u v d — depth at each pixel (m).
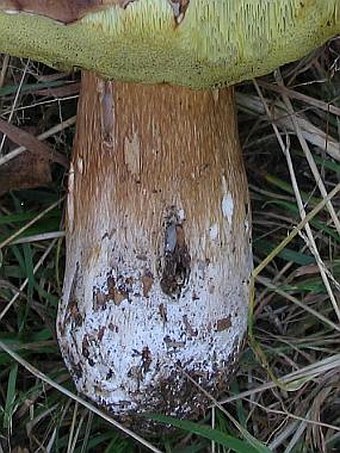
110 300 0.20
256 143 0.26
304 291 0.25
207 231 0.21
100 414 0.22
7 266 0.25
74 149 0.22
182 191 0.20
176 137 0.20
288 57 0.17
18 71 0.25
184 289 0.20
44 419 0.25
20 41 0.16
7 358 0.24
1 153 0.25
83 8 0.15
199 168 0.20
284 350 0.25
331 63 0.25
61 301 0.22
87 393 0.22
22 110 0.26
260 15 0.16
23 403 0.24
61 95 0.25
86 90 0.21
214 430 0.22
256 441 0.22
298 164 0.26
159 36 0.15
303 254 0.25
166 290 0.20
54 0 0.15
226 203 0.21
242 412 0.24
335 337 0.25
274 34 0.16
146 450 0.24
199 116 0.20
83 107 0.21
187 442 0.24
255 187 0.26
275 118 0.25
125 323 0.20
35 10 0.15
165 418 0.22
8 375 0.25
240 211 0.21
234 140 0.22
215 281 0.21
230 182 0.21
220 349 0.21
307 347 0.25
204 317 0.21
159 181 0.20
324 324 0.25
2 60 0.25
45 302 0.26
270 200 0.26
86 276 0.21
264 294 0.25
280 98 0.25
